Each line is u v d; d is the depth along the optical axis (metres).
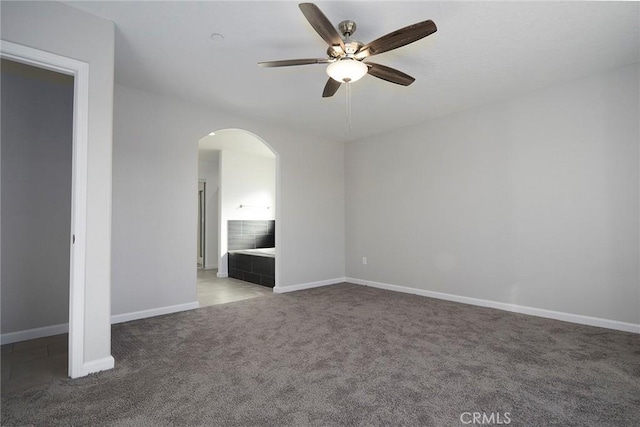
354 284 5.15
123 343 2.58
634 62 2.80
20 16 1.87
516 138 3.51
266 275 5.09
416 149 4.46
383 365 2.17
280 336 2.74
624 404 1.70
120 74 3.02
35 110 2.90
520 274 3.47
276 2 2.05
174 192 3.57
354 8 2.09
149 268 3.37
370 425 1.53
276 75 3.04
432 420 1.57
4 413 1.63
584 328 2.92
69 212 3.04
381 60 2.76
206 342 2.60
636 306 2.80
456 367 2.13
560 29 2.31
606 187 2.95
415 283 4.43
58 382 1.95
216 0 2.02
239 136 5.17
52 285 2.93
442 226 4.15
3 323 2.70
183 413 1.62
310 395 1.79
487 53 2.64
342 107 3.86
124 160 3.25
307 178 4.94
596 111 3.01
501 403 1.71
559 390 1.84
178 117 3.63
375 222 4.97
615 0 2.01
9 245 2.75
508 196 3.56
